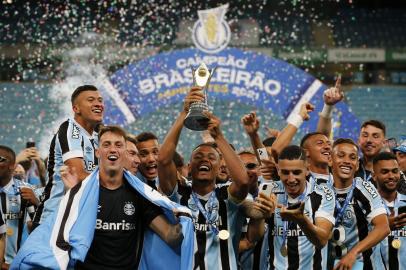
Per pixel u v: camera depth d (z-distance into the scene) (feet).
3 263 19.83
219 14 42.70
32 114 57.52
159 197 14.56
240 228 16.65
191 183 17.24
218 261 16.28
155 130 53.98
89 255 14.38
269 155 19.56
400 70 63.57
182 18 63.41
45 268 14.08
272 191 17.20
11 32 62.34
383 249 19.03
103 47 58.34
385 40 67.10
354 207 17.70
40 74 59.57
